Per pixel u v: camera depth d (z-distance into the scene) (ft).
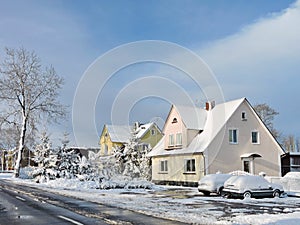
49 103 147.02
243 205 57.11
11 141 188.85
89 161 116.47
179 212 46.98
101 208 50.83
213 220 39.68
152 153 132.05
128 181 99.81
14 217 41.37
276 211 49.03
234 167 110.83
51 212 45.91
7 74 141.90
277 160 118.21
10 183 115.75
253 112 117.60
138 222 37.81
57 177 121.19
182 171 115.44
